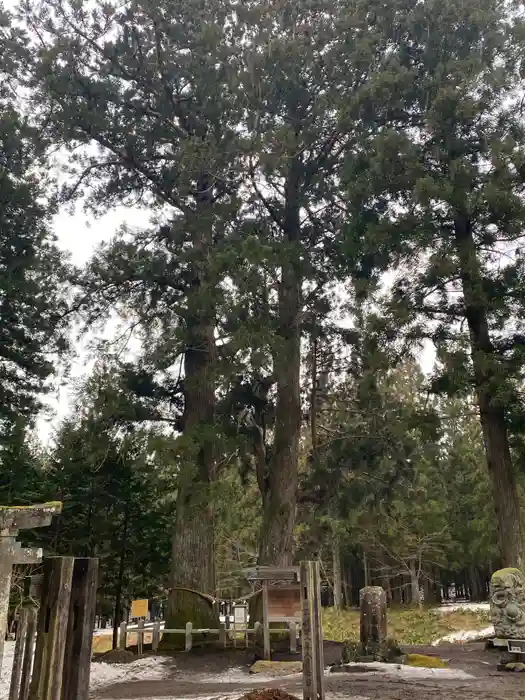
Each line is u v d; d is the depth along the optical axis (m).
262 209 18.08
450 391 14.70
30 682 4.77
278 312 16.19
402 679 9.50
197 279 16.89
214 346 15.84
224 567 36.22
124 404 15.16
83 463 19.84
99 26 17.67
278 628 14.85
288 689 8.91
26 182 18.53
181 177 16.55
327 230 18.92
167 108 18.05
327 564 37.91
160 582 23.11
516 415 14.45
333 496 16.86
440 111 15.67
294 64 17.03
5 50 17.31
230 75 16.53
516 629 10.88
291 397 16.50
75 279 17.50
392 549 33.12
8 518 4.59
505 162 14.56
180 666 12.41
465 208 14.82
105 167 19.11
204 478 14.55
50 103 17.70
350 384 18.27
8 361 19.89
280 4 17.62
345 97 17.28
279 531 15.41
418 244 15.55
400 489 17.20
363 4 17.73
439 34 16.91
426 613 30.47
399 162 15.85
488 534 31.77
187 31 17.67
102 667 12.35
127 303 17.77
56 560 4.84
